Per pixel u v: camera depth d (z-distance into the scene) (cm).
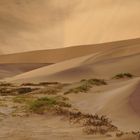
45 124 1764
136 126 1839
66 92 3155
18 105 2391
